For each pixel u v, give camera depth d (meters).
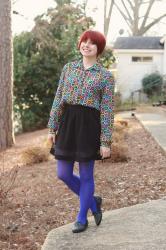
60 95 4.39
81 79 4.25
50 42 18.64
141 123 13.55
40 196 6.57
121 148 8.40
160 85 26.19
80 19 19.56
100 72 4.25
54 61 18.69
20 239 5.03
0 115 11.70
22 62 18.47
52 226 5.40
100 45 4.27
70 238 4.46
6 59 11.59
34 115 19.27
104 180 7.03
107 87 4.25
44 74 18.75
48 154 9.33
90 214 5.34
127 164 8.03
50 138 4.44
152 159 8.33
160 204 5.38
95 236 4.48
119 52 27.73
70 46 18.86
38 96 19.14
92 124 4.26
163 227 4.65
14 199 6.45
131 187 6.58
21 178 7.80
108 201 5.98
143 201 5.93
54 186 7.02
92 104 4.25
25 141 13.41
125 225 4.73
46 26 18.88
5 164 9.45
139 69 27.83
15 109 19.14
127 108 20.89
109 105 4.26
